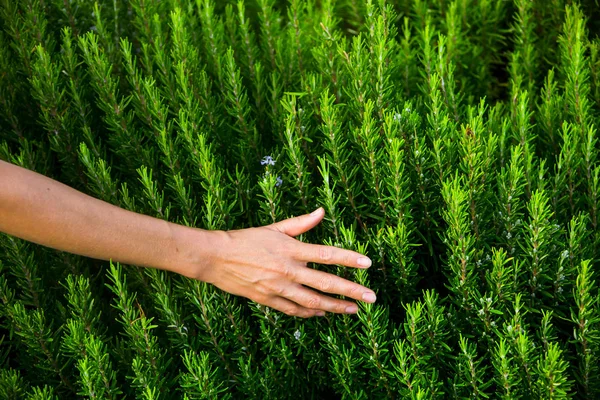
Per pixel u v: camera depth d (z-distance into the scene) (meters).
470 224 0.97
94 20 1.27
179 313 0.99
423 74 1.17
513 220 0.96
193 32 1.27
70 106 1.14
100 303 1.04
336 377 0.94
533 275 0.93
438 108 1.02
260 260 0.89
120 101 1.14
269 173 0.98
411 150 1.00
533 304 0.95
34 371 0.99
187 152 1.11
